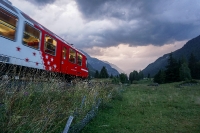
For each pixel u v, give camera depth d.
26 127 4.10
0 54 7.22
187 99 12.64
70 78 14.95
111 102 10.33
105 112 7.86
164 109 9.05
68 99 7.46
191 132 5.62
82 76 17.14
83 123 5.50
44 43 10.29
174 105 10.01
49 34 10.85
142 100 11.91
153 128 5.99
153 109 8.98
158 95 15.57
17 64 8.18
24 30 8.64
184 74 60.62
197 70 77.44
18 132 3.82
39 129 4.07
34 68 9.36
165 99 12.58
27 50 8.86
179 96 14.53
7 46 7.59
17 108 4.80
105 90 12.30
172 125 6.34
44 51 10.29
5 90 5.39
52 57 11.18
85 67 18.03
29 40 9.02
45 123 4.28
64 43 12.88
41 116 4.46
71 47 14.16
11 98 5.09
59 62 12.11
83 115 6.05
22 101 5.42
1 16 7.30
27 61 8.85
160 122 6.70
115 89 14.45
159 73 71.31
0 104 4.53
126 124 6.32
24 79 7.75
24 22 8.65
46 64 10.48
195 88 25.50
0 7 7.26
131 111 8.39
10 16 7.79
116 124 6.26
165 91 20.30
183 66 61.81
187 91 20.20
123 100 11.98
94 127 5.73
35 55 9.46
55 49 11.55
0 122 3.82
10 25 7.78
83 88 9.59
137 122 6.66
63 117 5.34
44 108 5.04
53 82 8.23
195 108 9.33
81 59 16.73
